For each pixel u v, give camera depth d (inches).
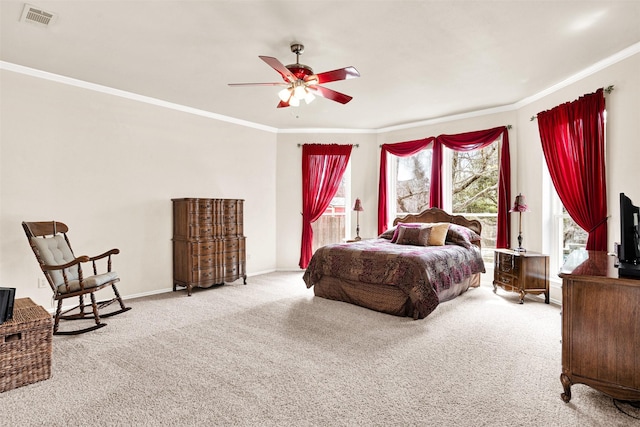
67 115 160.9
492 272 212.1
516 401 83.4
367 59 140.9
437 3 102.8
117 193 177.3
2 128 143.6
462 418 76.5
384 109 210.2
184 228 190.9
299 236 261.4
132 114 182.9
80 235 164.9
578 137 148.9
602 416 77.6
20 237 147.6
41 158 153.4
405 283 145.4
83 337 124.6
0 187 143.0
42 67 149.2
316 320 143.7
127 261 181.2
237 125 233.6
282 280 225.6
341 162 256.4
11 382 88.7
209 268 195.9
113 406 81.0
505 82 165.8
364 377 94.8
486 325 137.3
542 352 111.7
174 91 179.8
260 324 138.6
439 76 158.7
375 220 259.1
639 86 128.3
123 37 123.3
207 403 82.0
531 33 120.1
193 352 111.3
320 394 86.1
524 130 193.5
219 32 119.7
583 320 81.2
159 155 194.1
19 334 90.9
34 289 150.4
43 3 102.6
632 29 117.3
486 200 216.2
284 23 113.7
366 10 106.3
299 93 128.1
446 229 195.3
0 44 128.0
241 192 236.5
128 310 156.4
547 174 179.6
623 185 134.0
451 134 224.5
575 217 153.0
